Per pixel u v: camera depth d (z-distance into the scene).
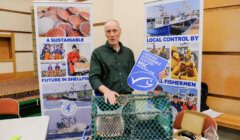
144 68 1.28
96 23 4.06
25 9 6.37
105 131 1.03
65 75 2.84
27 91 4.36
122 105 1.11
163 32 2.62
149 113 1.04
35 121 1.87
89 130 1.43
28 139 1.54
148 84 1.25
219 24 2.79
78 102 2.90
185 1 2.41
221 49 2.80
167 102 1.12
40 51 2.76
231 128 2.58
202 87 2.90
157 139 1.02
